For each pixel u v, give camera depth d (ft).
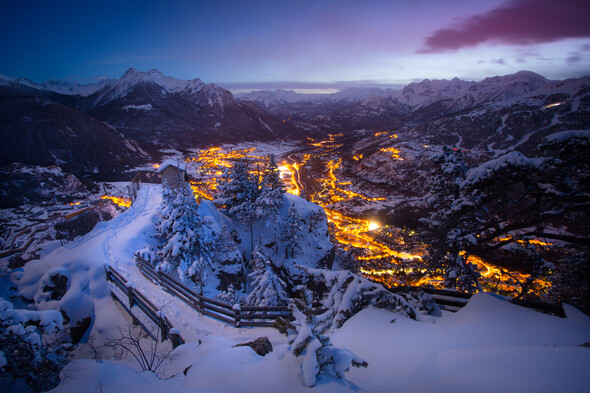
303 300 17.31
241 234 134.31
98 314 46.47
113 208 154.40
